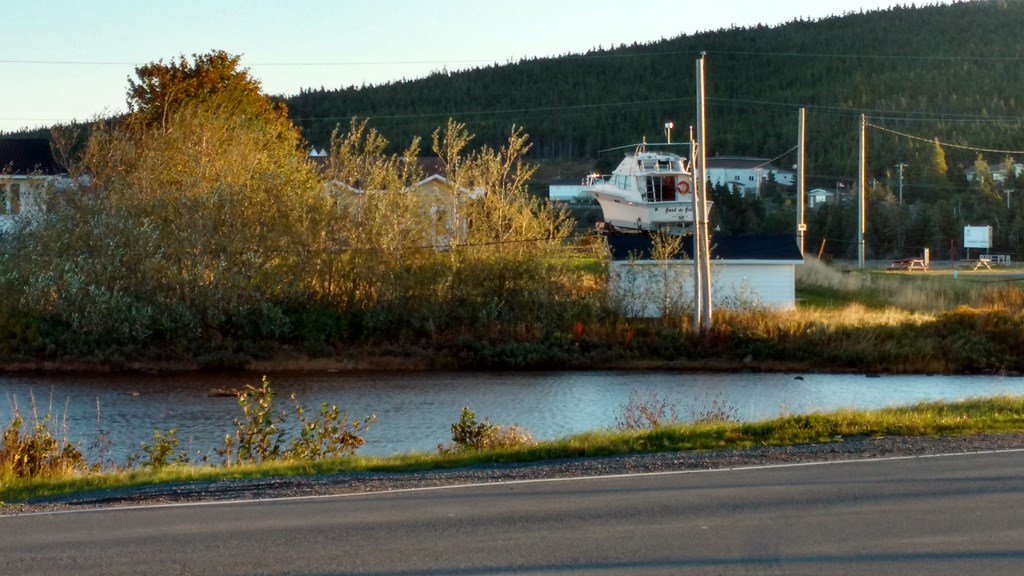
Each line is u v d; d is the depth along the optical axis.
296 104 176.50
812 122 151.25
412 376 40.38
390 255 46.41
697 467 13.89
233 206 45.62
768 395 34.47
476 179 48.44
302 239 45.84
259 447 17.86
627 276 47.25
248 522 10.91
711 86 171.38
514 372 41.53
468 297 45.88
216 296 43.53
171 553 9.48
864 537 9.57
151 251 44.22
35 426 18.41
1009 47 168.50
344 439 18.27
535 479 13.32
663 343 42.97
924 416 17.88
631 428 20.53
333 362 42.97
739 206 104.81
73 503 12.66
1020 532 9.70
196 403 33.19
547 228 47.53
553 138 156.75
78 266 43.72
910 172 115.44
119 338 42.59
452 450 17.58
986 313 43.66
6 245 46.53
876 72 167.75
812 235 97.62
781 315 45.22
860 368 41.28
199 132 50.44
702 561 8.80
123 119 60.31
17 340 42.28
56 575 8.75
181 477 14.71
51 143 61.06
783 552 9.07
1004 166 117.81
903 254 94.44
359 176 48.22
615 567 8.66
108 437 26.14
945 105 147.62
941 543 9.30
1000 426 17.05
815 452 14.82
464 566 8.80
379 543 9.72
